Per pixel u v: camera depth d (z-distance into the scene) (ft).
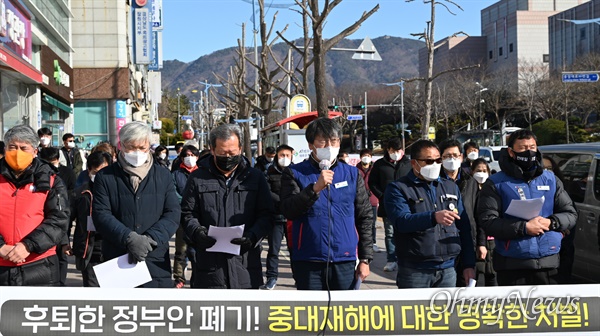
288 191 15.19
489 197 16.24
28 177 14.75
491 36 328.29
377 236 42.16
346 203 15.11
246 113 97.66
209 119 204.44
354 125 239.91
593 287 14.12
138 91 141.18
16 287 13.08
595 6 243.81
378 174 30.42
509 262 15.84
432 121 191.93
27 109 66.69
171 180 15.51
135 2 122.52
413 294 13.83
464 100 178.09
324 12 38.70
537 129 142.72
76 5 101.76
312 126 15.03
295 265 15.28
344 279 15.08
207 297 13.44
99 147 27.96
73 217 20.45
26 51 56.90
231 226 15.20
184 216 15.39
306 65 57.36
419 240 15.44
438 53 322.55
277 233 26.76
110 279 14.08
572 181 24.58
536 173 16.01
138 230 14.70
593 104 136.56
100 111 104.27
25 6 59.57
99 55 102.78
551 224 15.60
